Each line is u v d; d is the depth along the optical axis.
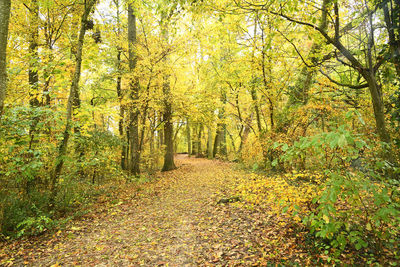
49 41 8.55
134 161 12.35
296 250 3.40
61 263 3.92
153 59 11.04
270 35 4.96
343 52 5.28
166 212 6.44
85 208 7.29
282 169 7.08
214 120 14.10
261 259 3.37
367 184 2.41
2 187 5.50
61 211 6.47
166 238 4.66
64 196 6.76
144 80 11.77
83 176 10.48
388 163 2.84
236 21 7.77
